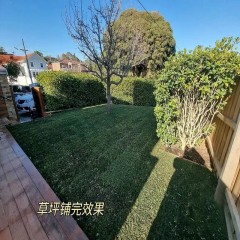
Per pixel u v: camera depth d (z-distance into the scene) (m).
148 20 15.19
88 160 3.10
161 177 2.66
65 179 2.54
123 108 8.05
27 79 29.45
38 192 2.15
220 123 3.13
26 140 3.91
